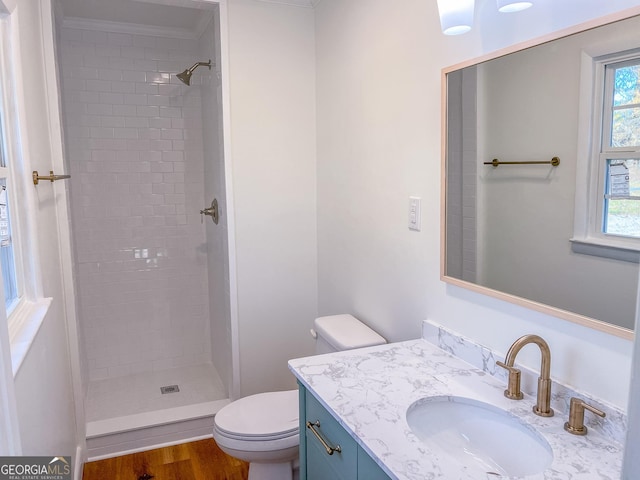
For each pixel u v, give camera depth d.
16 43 1.41
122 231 3.25
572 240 1.17
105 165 3.16
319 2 2.51
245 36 2.47
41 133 1.86
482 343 1.50
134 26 3.09
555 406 1.24
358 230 2.24
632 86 1.01
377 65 1.99
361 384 1.40
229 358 2.74
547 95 1.21
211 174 3.04
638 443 0.52
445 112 1.56
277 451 1.86
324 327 2.15
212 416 2.67
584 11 1.11
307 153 2.67
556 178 1.20
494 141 1.38
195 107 3.32
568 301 1.19
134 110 3.19
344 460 1.28
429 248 1.72
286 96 2.59
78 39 3.01
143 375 3.31
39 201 1.69
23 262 1.52
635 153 1.01
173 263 3.40
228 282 2.63
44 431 1.41
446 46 1.57
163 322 3.41
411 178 1.80
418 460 1.04
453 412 1.35
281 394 2.16
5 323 0.85
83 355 2.97
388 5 1.88
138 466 2.39
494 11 1.37
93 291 3.22
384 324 2.06
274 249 2.67
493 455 1.26
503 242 1.37
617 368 1.09
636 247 1.02
